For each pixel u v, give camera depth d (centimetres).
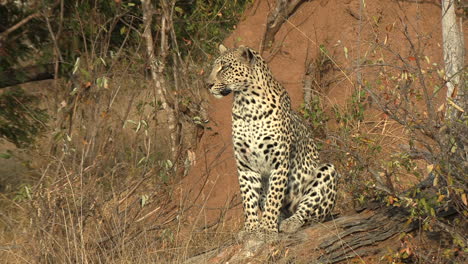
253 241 938
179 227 1066
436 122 822
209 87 997
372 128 1252
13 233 1083
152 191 1110
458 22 1324
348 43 1359
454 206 852
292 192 1038
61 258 952
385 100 952
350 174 1048
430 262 844
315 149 1088
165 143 1384
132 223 1029
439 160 808
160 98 1321
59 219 994
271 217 979
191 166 1310
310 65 1368
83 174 1050
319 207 1017
